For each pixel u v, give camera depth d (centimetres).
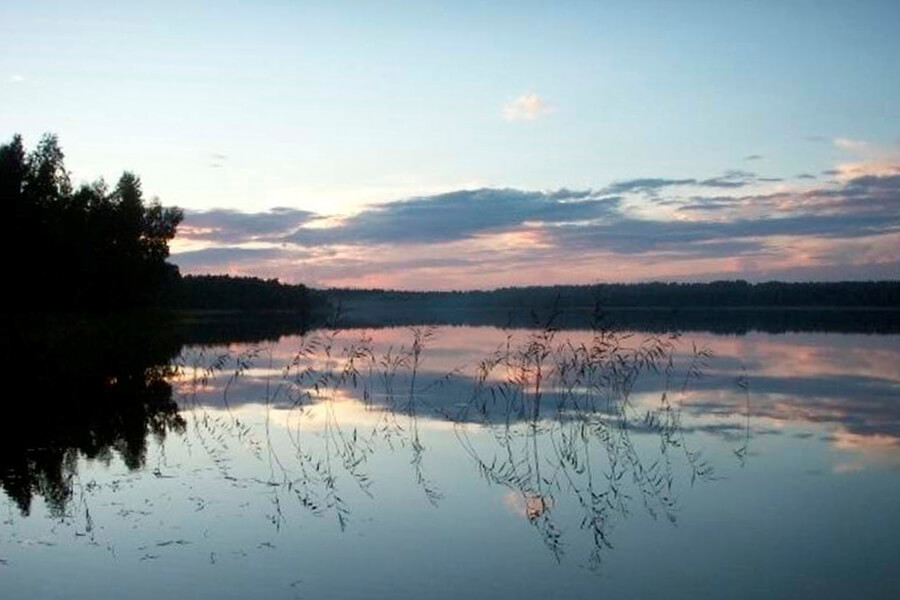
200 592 829
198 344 4244
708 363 3030
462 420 1855
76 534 1015
